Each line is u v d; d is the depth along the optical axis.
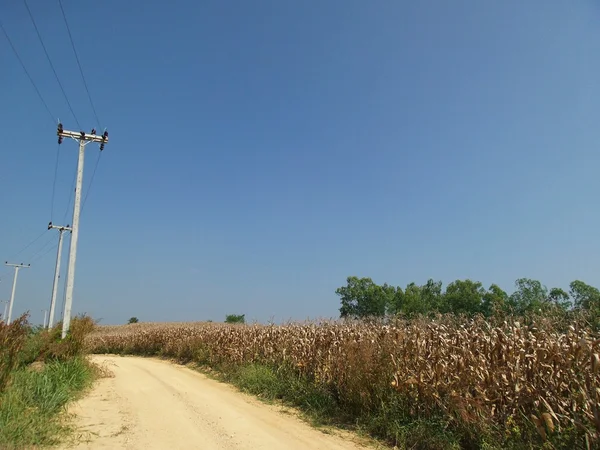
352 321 13.85
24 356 14.66
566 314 9.20
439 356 8.17
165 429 8.09
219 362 20.64
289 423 9.12
